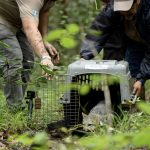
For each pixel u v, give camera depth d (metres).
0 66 5.87
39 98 5.43
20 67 5.85
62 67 5.54
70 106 5.16
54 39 2.83
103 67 4.98
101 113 5.06
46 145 2.84
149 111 2.36
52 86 5.34
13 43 5.91
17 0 5.57
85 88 3.51
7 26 5.89
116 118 5.03
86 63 5.11
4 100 6.26
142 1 5.59
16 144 4.78
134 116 5.02
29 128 5.39
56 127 5.20
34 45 5.44
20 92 6.01
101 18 6.07
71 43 2.81
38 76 5.41
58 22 13.93
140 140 2.19
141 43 6.41
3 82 5.90
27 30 5.50
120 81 4.87
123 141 2.34
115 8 5.53
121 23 6.11
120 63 5.23
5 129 5.40
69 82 5.02
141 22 5.76
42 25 6.16
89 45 5.96
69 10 14.62
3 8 5.84
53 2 6.11
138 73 6.25
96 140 2.36
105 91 4.63
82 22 14.52
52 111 5.53
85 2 14.71
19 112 5.77
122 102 5.02
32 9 5.53
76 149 3.68
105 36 6.10
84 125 4.93
